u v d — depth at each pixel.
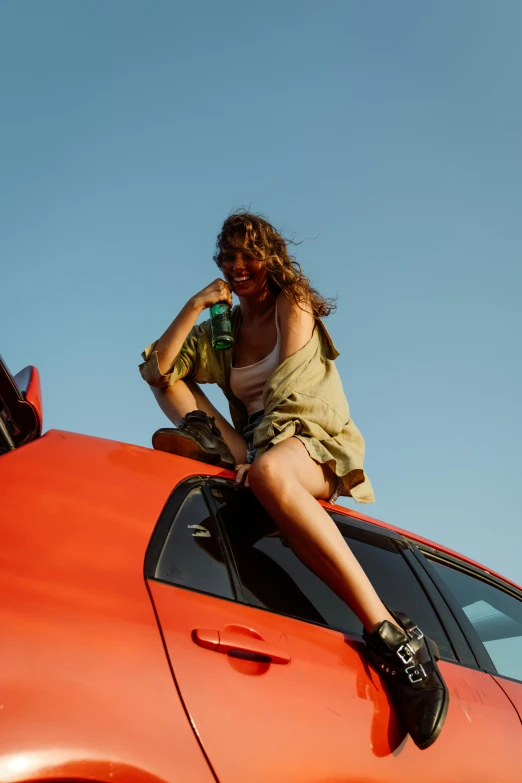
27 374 2.38
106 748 1.35
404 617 2.05
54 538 1.62
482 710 2.20
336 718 1.75
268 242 2.73
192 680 1.53
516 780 2.15
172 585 1.71
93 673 1.41
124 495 1.84
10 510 1.63
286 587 2.00
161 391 2.96
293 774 1.58
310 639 1.89
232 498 2.11
